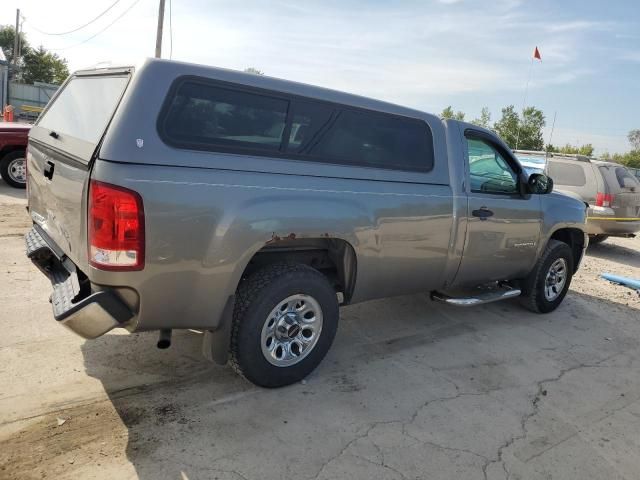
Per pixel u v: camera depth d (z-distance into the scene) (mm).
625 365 4582
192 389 3471
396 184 3912
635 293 7074
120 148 2678
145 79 2828
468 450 3092
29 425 2934
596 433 3430
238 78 3146
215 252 2971
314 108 3484
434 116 4344
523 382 4055
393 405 3512
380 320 5094
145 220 2717
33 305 4508
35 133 4016
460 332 4969
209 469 2709
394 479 2771
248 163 3109
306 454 2902
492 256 4801
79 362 3670
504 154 4879
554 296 5754
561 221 5465
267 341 3422
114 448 2809
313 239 3701
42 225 3723
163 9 20484
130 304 2850
